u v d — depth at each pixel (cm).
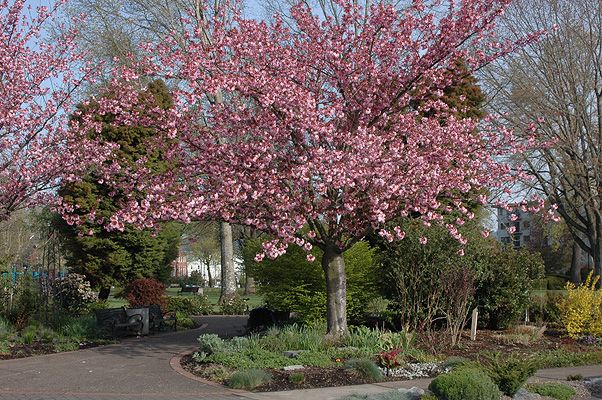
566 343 1261
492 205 1139
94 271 1873
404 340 1064
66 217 1220
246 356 948
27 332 1184
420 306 1238
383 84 1105
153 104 1203
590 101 2002
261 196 970
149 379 855
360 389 781
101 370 927
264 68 1025
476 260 1363
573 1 1892
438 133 1050
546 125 1856
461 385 644
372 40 1086
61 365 977
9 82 1240
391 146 985
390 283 1300
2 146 1259
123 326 1373
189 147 1073
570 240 3841
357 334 1077
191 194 1012
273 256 924
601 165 1883
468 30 1049
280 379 835
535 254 1491
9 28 1264
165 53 1088
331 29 1112
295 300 1291
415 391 741
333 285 1093
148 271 1930
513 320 1416
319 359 935
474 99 1656
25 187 1295
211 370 888
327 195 1002
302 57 1109
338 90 1111
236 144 988
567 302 1382
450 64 1106
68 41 1335
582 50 1914
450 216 1251
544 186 2017
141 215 910
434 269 1242
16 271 1478
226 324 1777
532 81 1877
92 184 1812
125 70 1055
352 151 962
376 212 920
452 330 1162
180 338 1366
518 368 733
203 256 6378
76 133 1389
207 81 941
